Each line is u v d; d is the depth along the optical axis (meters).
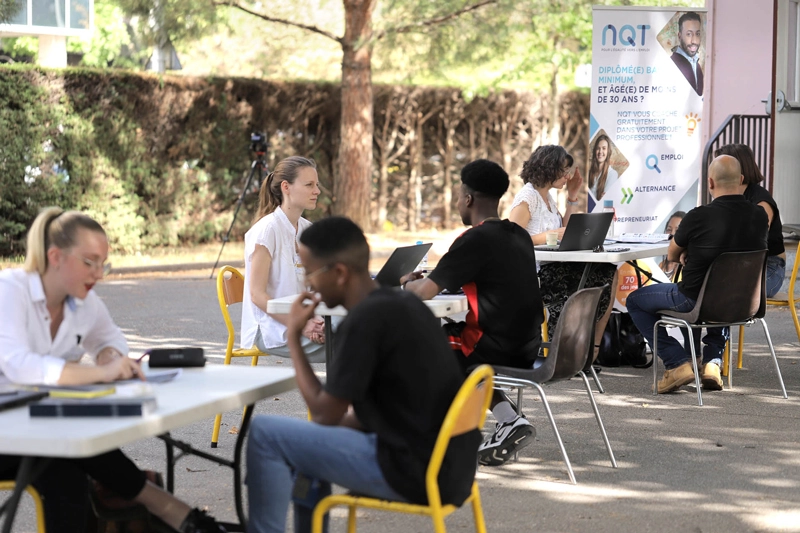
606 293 6.54
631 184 8.81
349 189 15.89
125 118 14.33
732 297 5.89
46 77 13.51
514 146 19.16
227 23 14.16
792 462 4.72
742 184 6.74
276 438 2.91
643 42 8.69
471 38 14.43
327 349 4.19
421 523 3.93
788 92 12.08
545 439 5.18
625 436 5.21
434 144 18.66
